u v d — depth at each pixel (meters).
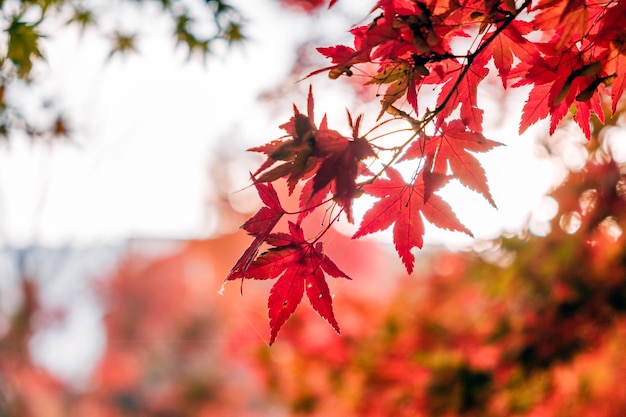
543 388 4.45
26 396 12.34
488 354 4.60
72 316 13.60
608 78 1.40
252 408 13.84
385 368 4.94
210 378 14.99
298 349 5.50
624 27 1.32
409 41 1.28
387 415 4.86
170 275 15.76
